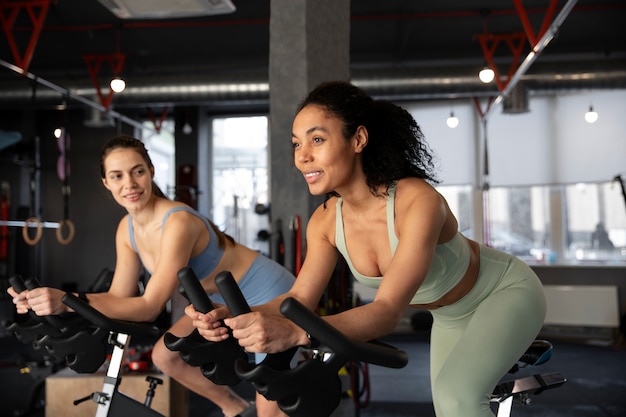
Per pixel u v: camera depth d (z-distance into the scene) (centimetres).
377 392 538
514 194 1041
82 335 210
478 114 1041
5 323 217
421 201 163
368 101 167
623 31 858
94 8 785
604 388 550
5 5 734
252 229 1137
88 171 1114
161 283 238
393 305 145
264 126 1158
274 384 124
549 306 930
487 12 790
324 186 160
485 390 182
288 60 418
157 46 914
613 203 997
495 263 203
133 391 341
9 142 769
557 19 560
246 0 761
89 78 893
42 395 461
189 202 1041
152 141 1241
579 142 991
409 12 801
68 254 1109
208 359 150
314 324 120
